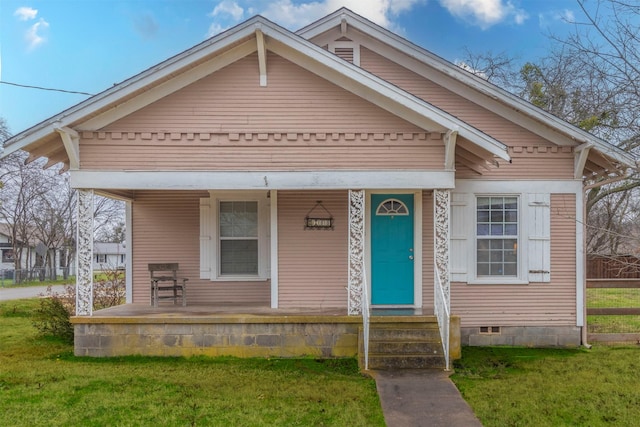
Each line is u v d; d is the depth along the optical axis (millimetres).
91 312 8109
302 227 9164
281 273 9078
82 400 5746
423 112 7676
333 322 7906
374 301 9172
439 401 5750
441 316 7594
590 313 9320
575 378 6789
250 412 5375
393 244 9250
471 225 9258
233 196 10258
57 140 8023
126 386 6309
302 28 9492
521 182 9266
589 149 8914
